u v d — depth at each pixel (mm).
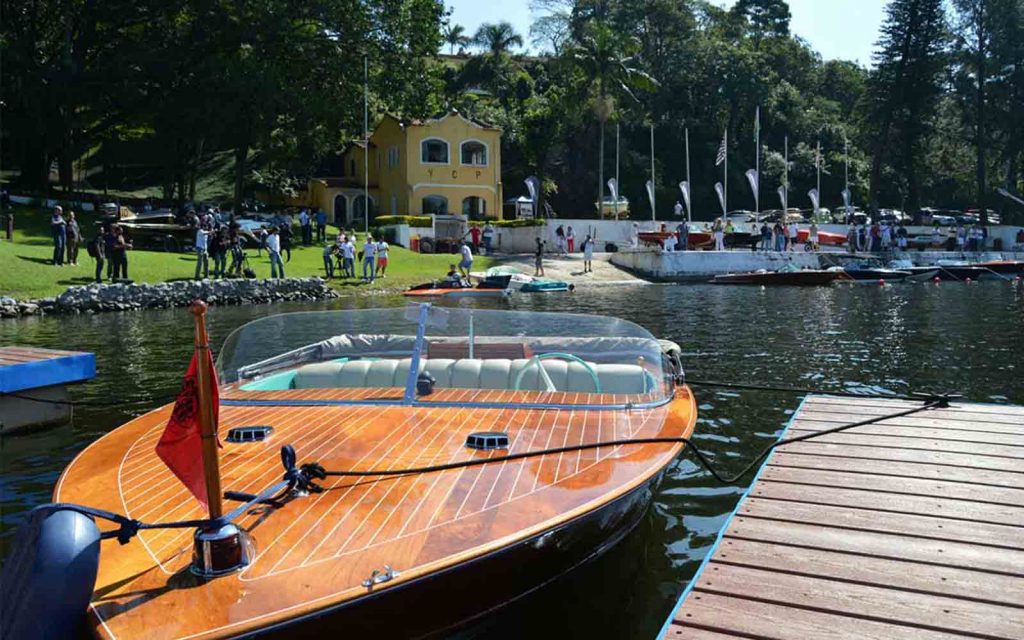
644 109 68938
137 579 3410
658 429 5664
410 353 7070
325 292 27438
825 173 69875
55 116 38625
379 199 51594
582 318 7156
